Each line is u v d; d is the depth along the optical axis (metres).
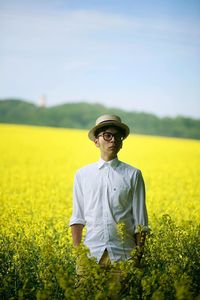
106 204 5.69
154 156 24.66
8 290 5.66
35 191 13.54
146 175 17.78
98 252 5.66
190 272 6.04
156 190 14.30
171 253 6.20
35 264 6.27
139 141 33.50
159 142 33.41
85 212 5.80
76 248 5.27
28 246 6.74
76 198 5.86
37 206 11.08
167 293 5.28
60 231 8.04
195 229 7.54
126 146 29.62
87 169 5.82
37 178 16.22
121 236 5.50
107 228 5.68
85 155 24.05
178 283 4.87
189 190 14.80
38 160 21.47
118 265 5.39
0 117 49.78
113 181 5.71
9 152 23.88
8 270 6.02
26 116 50.00
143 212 5.74
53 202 11.73
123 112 48.09
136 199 5.74
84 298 5.07
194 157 24.78
